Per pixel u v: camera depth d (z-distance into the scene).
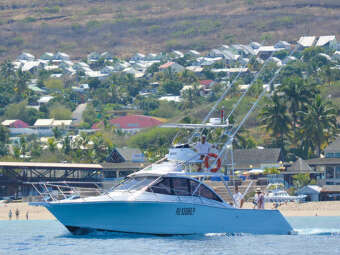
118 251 92.25
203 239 102.94
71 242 101.50
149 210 100.00
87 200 101.44
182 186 103.62
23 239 116.31
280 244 102.12
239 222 107.12
